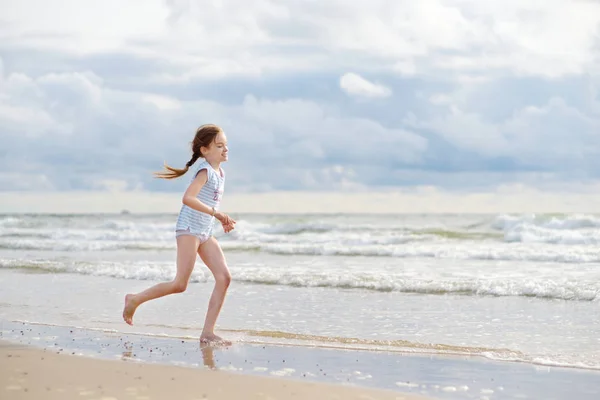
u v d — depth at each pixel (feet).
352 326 23.59
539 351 19.29
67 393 13.83
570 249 53.26
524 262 45.73
